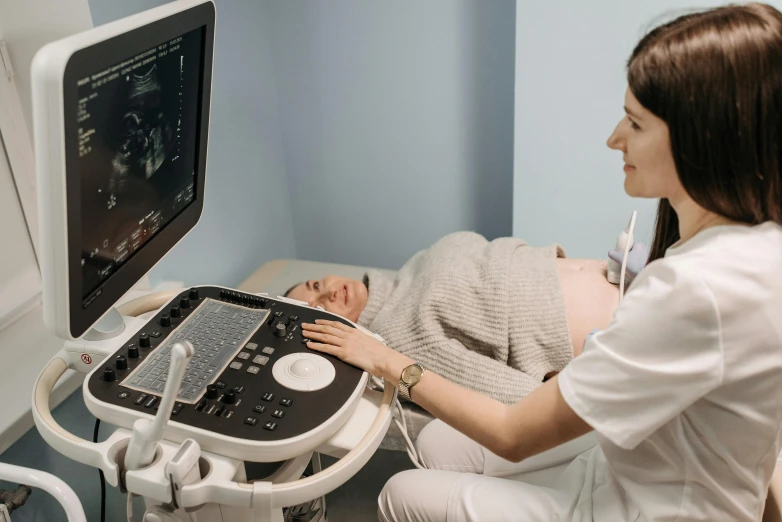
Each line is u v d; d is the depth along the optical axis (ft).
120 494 4.92
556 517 3.29
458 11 6.54
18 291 4.79
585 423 2.98
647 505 2.97
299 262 6.96
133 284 3.39
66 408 4.39
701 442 2.81
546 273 5.12
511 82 6.69
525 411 3.12
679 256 2.70
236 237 6.74
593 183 6.30
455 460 4.20
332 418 3.06
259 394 3.16
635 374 2.71
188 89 3.51
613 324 2.82
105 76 2.72
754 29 2.46
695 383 2.61
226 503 2.87
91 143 2.76
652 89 2.60
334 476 2.95
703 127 2.51
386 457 6.02
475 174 7.17
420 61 6.82
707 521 2.87
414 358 4.88
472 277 5.08
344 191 7.62
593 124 6.08
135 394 3.09
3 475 3.06
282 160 7.57
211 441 2.92
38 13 4.46
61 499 3.01
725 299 2.53
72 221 2.68
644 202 6.24
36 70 2.40
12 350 4.44
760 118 2.46
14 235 4.72
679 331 2.61
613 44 5.77
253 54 6.72
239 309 3.77
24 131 4.70
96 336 3.43
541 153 6.29
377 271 6.07
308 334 3.59
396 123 7.14
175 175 3.63
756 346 2.57
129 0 4.94
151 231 3.51
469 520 3.40
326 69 7.08
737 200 2.62
